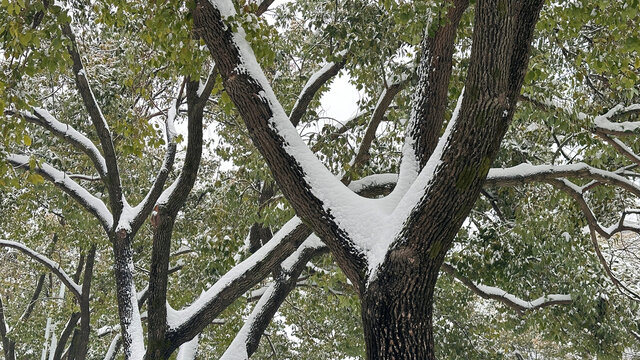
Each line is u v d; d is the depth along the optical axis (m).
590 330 9.77
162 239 6.29
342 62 7.71
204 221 11.01
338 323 14.48
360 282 3.96
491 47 3.52
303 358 14.72
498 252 8.52
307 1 8.17
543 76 6.00
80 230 12.20
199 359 16.20
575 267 8.41
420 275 3.70
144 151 11.70
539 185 8.50
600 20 5.25
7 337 15.88
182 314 6.33
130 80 6.84
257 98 4.29
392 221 3.92
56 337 19.30
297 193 4.21
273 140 4.25
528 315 9.68
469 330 13.05
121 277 7.31
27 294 19.42
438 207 3.65
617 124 6.78
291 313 14.39
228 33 4.44
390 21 6.12
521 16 3.63
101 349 18.69
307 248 7.69
